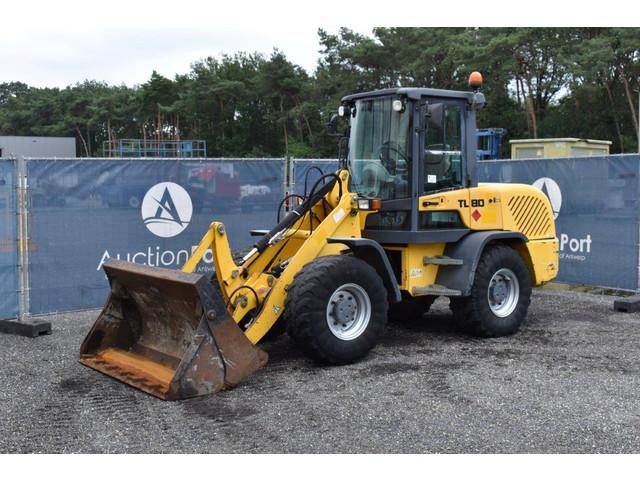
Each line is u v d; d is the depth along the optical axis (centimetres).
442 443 466
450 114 746
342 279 633
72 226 841
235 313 621
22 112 8362
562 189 1041
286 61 5050
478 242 739
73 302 848
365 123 746
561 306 950
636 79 3391
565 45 3278
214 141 5581
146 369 595
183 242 923
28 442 474
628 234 960
